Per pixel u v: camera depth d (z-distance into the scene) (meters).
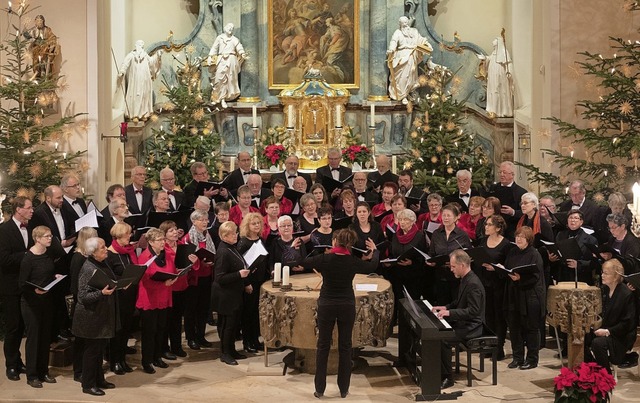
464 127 17.41
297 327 9.46
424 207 12.16
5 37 12.95
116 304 9.20
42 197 11.76
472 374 9.82
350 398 9.09
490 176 17.00
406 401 9.01
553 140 13.27
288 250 10.56
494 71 16.97
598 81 13.15
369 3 17.55
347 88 17.64
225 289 10.12
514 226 11.27
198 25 17.58
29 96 12.00
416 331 9.16
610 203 10.41
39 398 9.02
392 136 17.53
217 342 11.16
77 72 13.02
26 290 9.24
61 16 12.98
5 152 11.73
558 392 8.16
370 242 10.17
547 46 13.48
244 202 11.28
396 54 17.27
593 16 13.16
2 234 9.60
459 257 9.32
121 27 16.83
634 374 9.70
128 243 9.76
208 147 16.55
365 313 9.42
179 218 10.88
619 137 11.65
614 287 9.16
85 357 9.11
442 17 17.95
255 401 9.02
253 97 17.52
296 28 17.59
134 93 16.77
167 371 10.01
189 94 16.58
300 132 17.25
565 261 9.96
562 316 9.34
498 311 10.25
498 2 17.73
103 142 13.61
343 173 13.70
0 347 10.79
